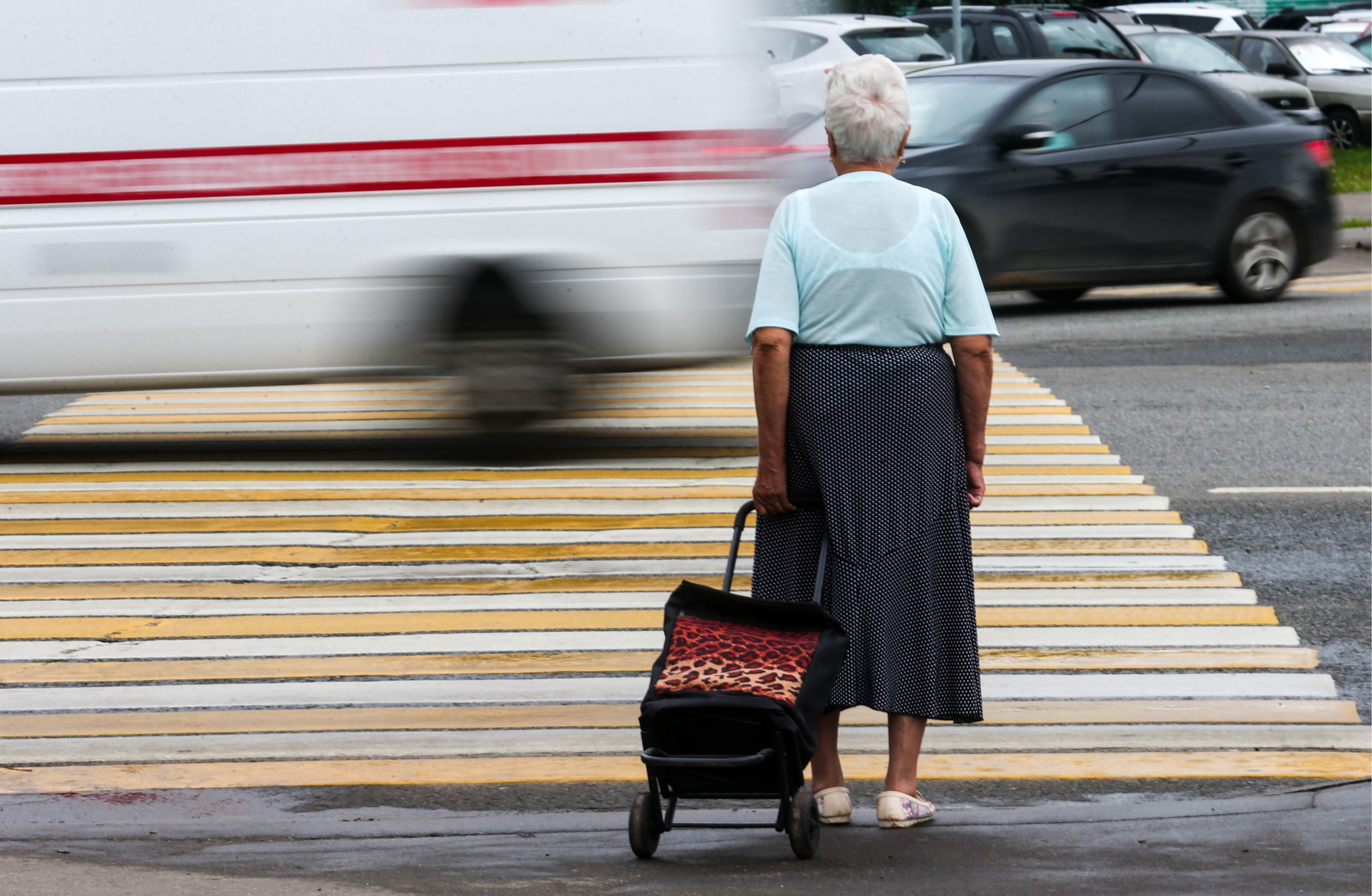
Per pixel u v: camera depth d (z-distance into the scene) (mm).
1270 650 10219
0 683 9734
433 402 14547
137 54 13773
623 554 12281
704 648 6934
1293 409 17469
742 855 7051
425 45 13750
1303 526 13125
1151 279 23672
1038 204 22703
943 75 23984
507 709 9344
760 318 7172
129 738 8891
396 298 14031
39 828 7445
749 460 15109
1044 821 7598
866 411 7184
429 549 12445
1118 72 23484
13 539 12750
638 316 14062
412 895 6203
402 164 13859
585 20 13781
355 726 9078
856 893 6383
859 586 7203
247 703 9430
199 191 13898
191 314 14016
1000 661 10023
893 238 7191
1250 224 23984
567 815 7762
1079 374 19531
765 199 14078
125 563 12125
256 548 12508
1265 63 50500
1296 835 7277
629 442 15797
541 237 13945
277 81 13766
